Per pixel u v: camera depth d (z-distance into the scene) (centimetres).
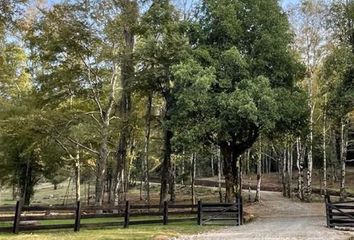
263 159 7375
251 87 2408
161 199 2956
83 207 1802
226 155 2867
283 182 4803
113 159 3622
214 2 2752
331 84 2714
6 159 3816
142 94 3092
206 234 1708
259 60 2645
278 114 2467
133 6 2695
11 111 2728
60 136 2777
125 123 2883
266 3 2777
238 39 2742
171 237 1592
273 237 1588
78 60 2670
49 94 2734
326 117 3362
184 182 5269
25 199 3909
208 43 2772
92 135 2997
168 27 2750
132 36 2905
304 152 4641
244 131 2762
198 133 2416
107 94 2934
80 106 3052
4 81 3042
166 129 2661
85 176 5091
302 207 3456
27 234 1597
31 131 2720
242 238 1570
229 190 2827
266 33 2706
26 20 2128
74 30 2498
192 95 2377
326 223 2145
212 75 2394
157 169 5950
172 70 2466
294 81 2912
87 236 1548
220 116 2445
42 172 4031
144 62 2770
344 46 2738
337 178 5762
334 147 5222
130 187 6222
